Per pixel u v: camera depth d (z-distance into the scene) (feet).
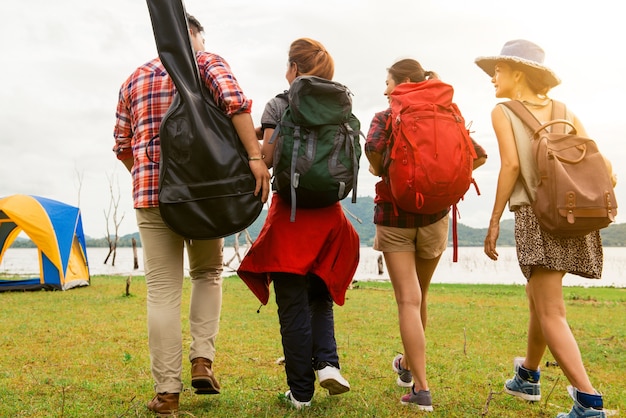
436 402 12.58
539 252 10.62
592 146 10.57
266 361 16.97
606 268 182.39
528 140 11.11
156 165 11.12
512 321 27.30
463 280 105.40
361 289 46.19
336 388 11.50
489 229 11.26
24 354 17.90
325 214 11.71
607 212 10.09
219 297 12.06
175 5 10.72
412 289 12.01
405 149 10.96
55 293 40.24
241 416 11.08
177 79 10.60
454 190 11.02
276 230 11.53
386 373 15.56
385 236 12.14
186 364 16.53
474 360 17.87
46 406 11.98
